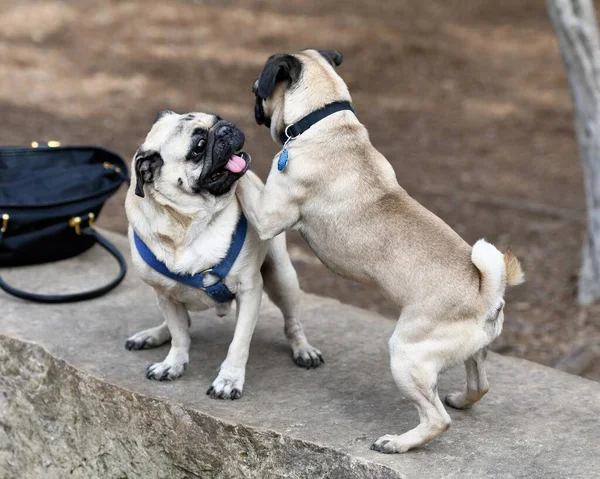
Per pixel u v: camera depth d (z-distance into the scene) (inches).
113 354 249.0
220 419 214.1
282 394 228.2
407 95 738.8
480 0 1069.8
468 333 193.2
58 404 245.3
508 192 524.4
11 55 776.9
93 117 631.2
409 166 569.9
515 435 208.5
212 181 211.3
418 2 1043.9
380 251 203.6
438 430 195.6
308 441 203.9
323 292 394.0
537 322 359.6
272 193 213.5
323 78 216.4
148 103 671.1
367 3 1017.5
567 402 226.1
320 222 211.5
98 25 883.4
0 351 257.4
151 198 215.5
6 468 262.7
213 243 217.5
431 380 193.6
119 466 234.5
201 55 800.3
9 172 317.4
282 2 996.6
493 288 192.4
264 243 228.4
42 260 311.3
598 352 320.5
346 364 246.8
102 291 286.4
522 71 815.1
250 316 226.5
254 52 813.9
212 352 252.7
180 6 962.1
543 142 632.4
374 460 195.6
